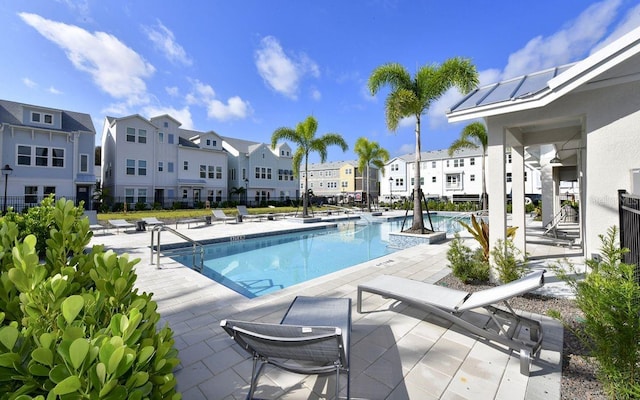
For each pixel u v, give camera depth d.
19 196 17.77
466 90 9.53
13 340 0.97
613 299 1.71
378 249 10.00
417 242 9.48
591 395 1.99
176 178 25.59
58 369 0.90
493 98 4.57
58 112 19.19
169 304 3.81
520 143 6.56
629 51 3.21
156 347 1.26
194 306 3.74
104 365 0.90
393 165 42.25
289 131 17.23
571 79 3.62
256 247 10.18
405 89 10.08
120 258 1.51
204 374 2.30
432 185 38.50
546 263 5.58
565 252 6.75
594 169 3.86
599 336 1.80
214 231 11.91
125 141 22.66
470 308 2.67
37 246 4.62
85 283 1.72
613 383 1.75
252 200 31.22
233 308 3.67
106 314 1.36
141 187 23.39
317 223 15.47
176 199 25.45
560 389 2.07
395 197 41.66
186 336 2.93
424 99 10.09
